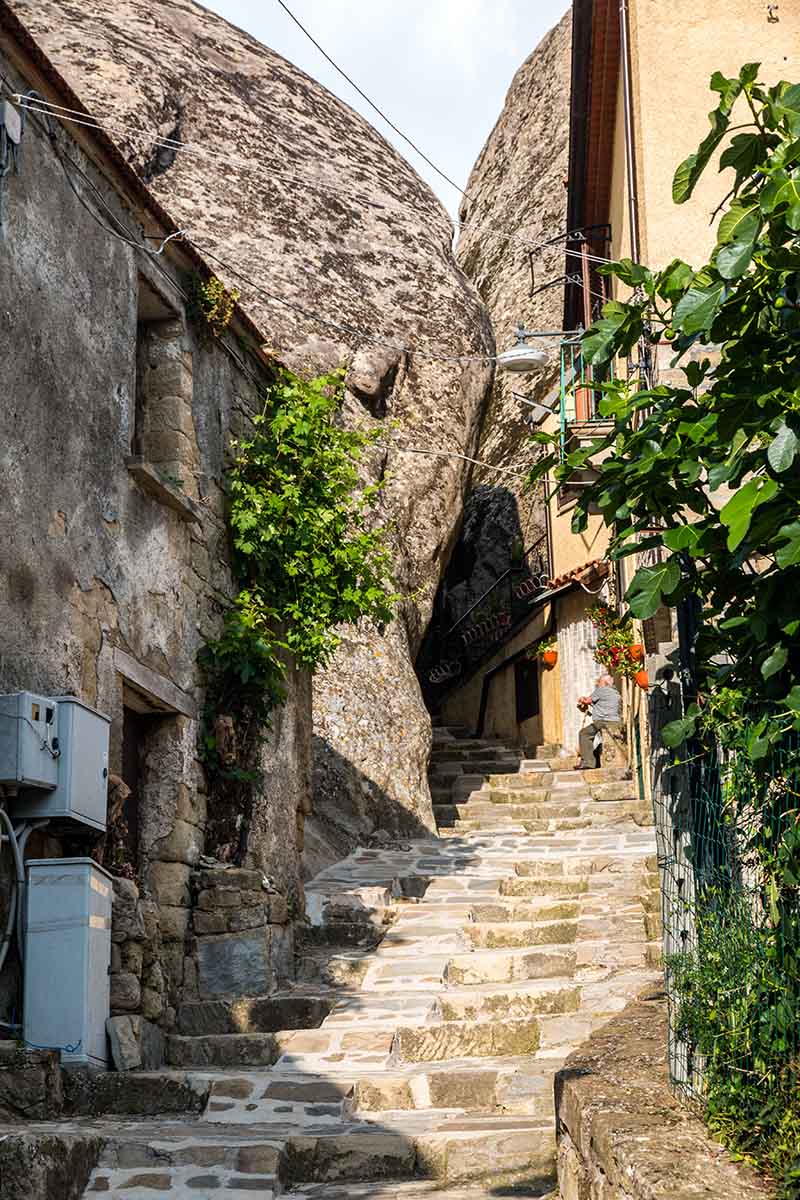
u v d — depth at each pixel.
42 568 7.27
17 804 6.84
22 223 7.34
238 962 8.69
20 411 7.19
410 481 18.03
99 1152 5.87
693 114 9.62
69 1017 6.68
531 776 16.48
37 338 7.43
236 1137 6.11
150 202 8.79
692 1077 4.71
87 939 6.75
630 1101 4.81
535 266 25.75
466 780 16.52
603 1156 4.42
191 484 9.39
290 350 17.42
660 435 4.94
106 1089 6.68
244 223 18.53
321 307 18.23
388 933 10.20
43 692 7.14
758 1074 4.06
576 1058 5.65
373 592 10.79
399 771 14.71
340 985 9.20
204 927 8.74
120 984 7.20
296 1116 6.61
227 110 19.69
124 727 8.58
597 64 12.59
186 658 9.15
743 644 4.73
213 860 9.09
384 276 19.34
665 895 5.32
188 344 9.56
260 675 9.58
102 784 7.27
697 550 4.64
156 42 19.78
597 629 18.86
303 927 10.21
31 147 7.50
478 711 22.56
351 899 11.03
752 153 4.63
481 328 20.22
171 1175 5.75
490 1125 6.32
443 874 12.23
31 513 7.21
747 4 9.77
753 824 4.25
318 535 10.44
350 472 10.84
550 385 24.09
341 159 20.88
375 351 18.20
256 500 10.08
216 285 9.61
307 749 11.28
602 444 5.14
